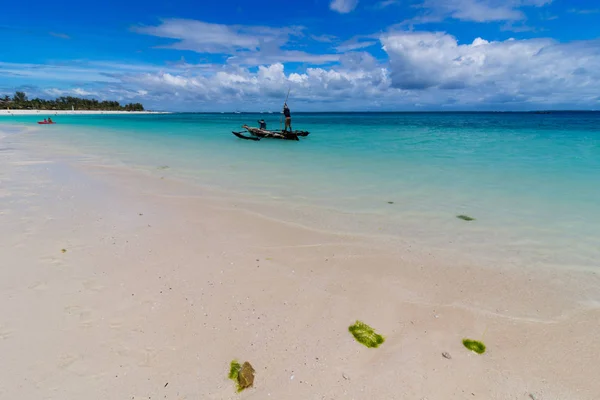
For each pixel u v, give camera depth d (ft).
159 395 9.59
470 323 13.16
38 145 65.67
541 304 14.46
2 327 11.90
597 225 22.84
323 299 14.42
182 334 11.99
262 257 17.97
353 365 10.93
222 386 9.95
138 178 36.11
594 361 11.32
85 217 22.99
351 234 21.36
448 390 10.12
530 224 23.13
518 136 87.25
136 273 15.85
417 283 15.92
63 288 14.39
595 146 63.10
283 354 11.28
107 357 10.81
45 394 9.44
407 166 43.86
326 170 41.42
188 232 20.99
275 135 82.12
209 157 52.54
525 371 10.89
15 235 19.43
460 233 21.68
